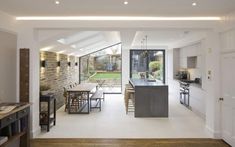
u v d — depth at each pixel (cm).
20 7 414
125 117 713
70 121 664
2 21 442
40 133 547
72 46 877
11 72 488
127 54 1224
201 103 694
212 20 502
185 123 639
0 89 443
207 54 538
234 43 439
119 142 488
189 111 796
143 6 407
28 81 501
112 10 434
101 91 1020
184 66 981
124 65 1225
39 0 372
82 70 1293
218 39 502
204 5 400
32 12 450
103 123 641
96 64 1283
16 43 505
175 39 904
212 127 517
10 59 483
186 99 856
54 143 481
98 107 862
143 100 717
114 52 1266
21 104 421
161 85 720
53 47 742
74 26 501
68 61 1045
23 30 503
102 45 1122
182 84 909
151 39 913
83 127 600
